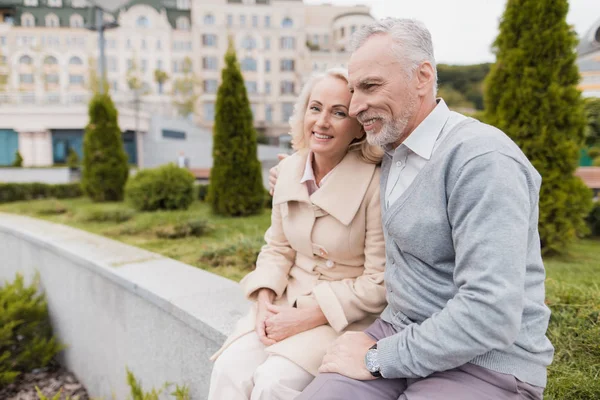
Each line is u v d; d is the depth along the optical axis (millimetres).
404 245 1304
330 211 1609
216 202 7742
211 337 2148
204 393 2297
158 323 2695
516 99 4566
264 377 1473
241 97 7707
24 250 5156
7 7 50469
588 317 2178
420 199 1257
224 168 7590
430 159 1264
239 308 2383
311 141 1640
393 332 1398
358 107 1325
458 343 1100
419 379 1275
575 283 3172
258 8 49188
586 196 4590
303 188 1693
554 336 2061
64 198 12773
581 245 5324
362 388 1288
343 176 1632
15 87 48750
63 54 49125
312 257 1742
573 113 4457
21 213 8234
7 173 19359
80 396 3828
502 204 1098
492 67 4863
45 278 4605
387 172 1469
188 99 43969
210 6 48906
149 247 4871
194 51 48688
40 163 30141
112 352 3377
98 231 6004
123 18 47875
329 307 1569
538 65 4473
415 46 1264
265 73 49062
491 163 1130
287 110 49281
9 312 4113
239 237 4641
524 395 1190
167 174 8539
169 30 49000
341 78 1579
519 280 1076
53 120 29547
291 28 49281
